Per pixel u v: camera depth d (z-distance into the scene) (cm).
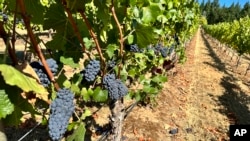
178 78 1262
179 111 841
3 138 107
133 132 632
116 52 305
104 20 225
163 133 671
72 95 176
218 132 763
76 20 252
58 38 229
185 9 954
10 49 137
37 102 213
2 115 117
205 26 7006
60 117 169
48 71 166
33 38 150
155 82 484
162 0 418
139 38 271
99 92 264
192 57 2169
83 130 220
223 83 1386
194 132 721
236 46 2341
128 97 412
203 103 988
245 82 1564
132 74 391
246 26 2266
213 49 3350
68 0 194
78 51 246
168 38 900
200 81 1321
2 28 134
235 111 981
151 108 779
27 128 529
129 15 314
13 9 170
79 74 256
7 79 107
